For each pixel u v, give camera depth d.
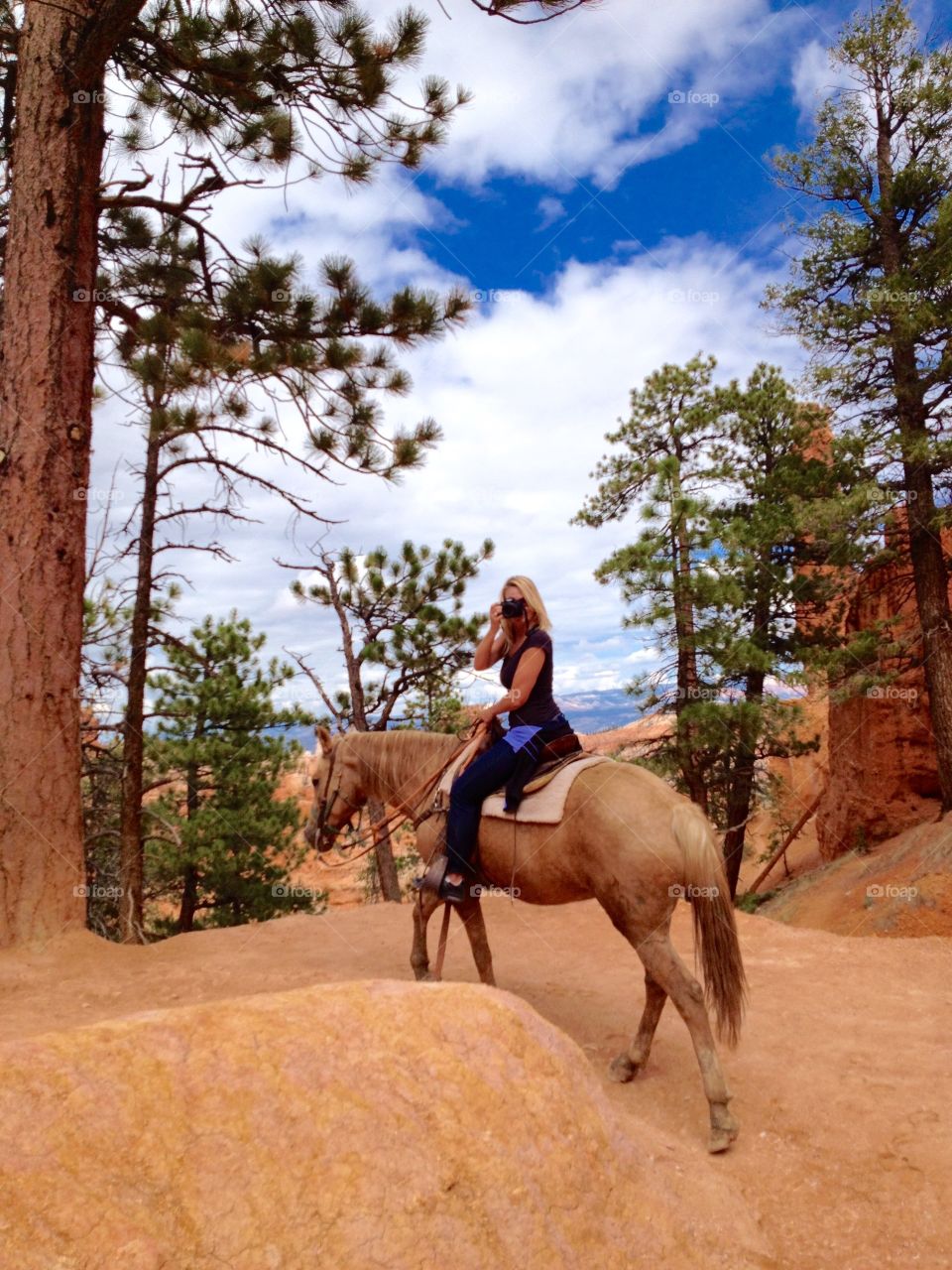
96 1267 1.74
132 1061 2.20
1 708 7.57
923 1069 5.14
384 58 8.74
